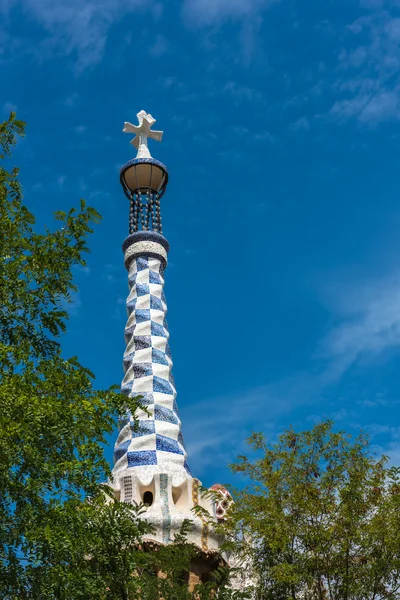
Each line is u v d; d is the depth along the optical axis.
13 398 11.34
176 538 15.51
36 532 11.03
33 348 13.41
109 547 12.71
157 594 13.85
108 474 12.38
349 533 16.08
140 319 23.94
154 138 28.77
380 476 16.80
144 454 20.61
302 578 15.88
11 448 11.09
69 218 14.23
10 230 13.56
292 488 16.89
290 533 16.38
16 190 14.10
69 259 14.02
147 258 25.55
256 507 16.77
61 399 12.30
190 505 19.95
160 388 22.34
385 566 15.91
